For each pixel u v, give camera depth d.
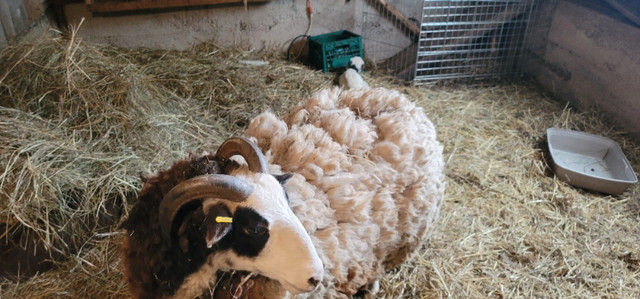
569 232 4.04
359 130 2.76
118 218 3.55
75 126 3.79
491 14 6.39
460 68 6.60
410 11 6.78
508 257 3.78
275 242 1.97
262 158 2.11
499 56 6.66
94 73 4.17
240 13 6.29
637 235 4.03
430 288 3.42
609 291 3.51
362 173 2.63
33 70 4.01
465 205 4.29
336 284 2.59
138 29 5.99
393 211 2.72
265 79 5.73
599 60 5.61
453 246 3.81
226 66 5.72
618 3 5.30
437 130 5.32
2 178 3.15
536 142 5.25
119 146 3.78
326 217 2.45
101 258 3.34
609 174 4.80
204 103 5.05
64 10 5.72
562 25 6.13
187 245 2.08
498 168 4.80
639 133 5.21
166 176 2.22
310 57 6.49
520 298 3.41
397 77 6.52
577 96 5.99
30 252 3.22
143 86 4.47
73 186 3.36
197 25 6.19
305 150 2.57
